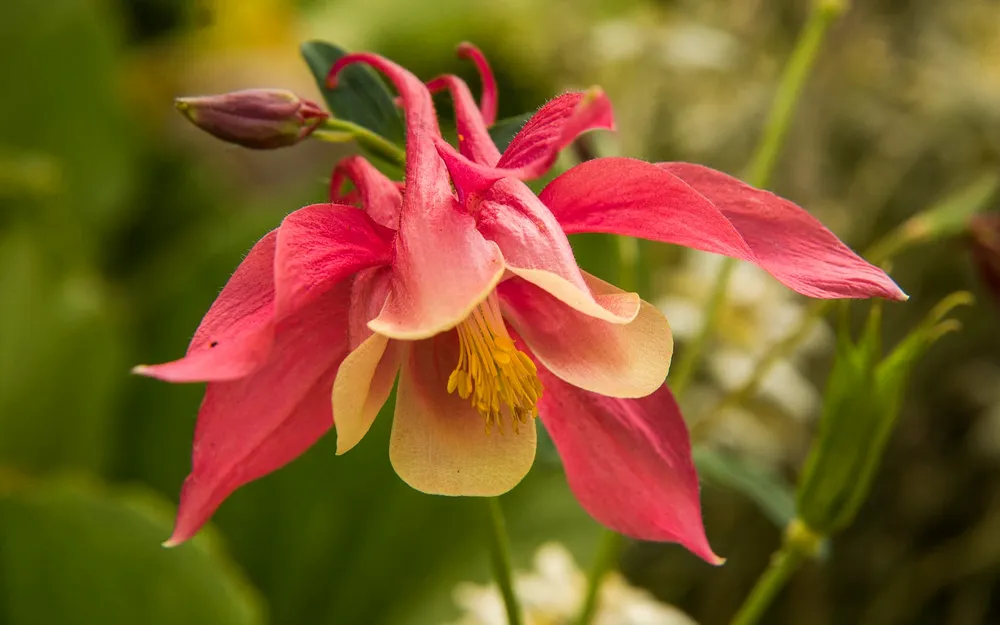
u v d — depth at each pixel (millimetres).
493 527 260
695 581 489
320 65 261
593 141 285
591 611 287
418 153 234
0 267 461
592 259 365
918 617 489
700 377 430
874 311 266
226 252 477
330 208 231
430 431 241
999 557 469
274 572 438
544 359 241
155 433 470
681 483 246
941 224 297
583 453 249
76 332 456
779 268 237
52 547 355
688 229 233
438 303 224
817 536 276
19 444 441
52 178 490
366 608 432
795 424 431
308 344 236
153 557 355
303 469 440
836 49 493
